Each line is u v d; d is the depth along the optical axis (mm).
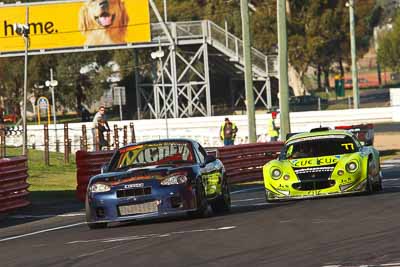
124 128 109750
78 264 32188
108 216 44375
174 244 35750
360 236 34594
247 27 97250
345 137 56000
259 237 36312
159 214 43969
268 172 53812
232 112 197250
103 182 45000
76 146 123938
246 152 82625
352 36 165625
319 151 55125
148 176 44688
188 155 47719
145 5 177250
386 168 87125
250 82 97125
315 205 49531
